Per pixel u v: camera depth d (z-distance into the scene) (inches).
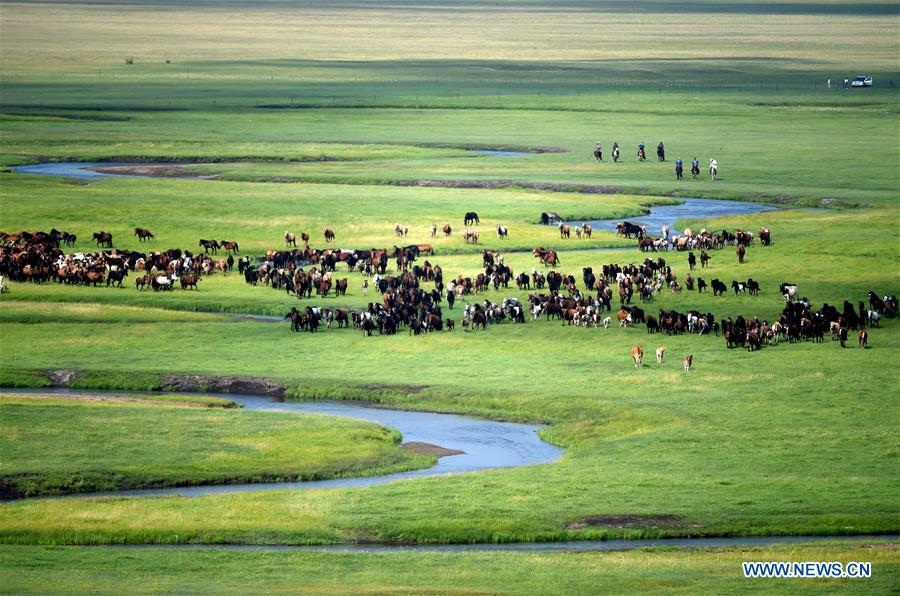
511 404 6323.8
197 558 4109.3
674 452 5354.3
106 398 6520.7
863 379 6505.9
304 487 5123.0
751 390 6353.3
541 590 3693.4
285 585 3764.8
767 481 4891.7
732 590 3676.2
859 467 5064.0
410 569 3978.8
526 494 4825.3
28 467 5211.6
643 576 3848.4
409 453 5580.7
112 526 4475.9
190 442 5629.9
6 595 3627.0
